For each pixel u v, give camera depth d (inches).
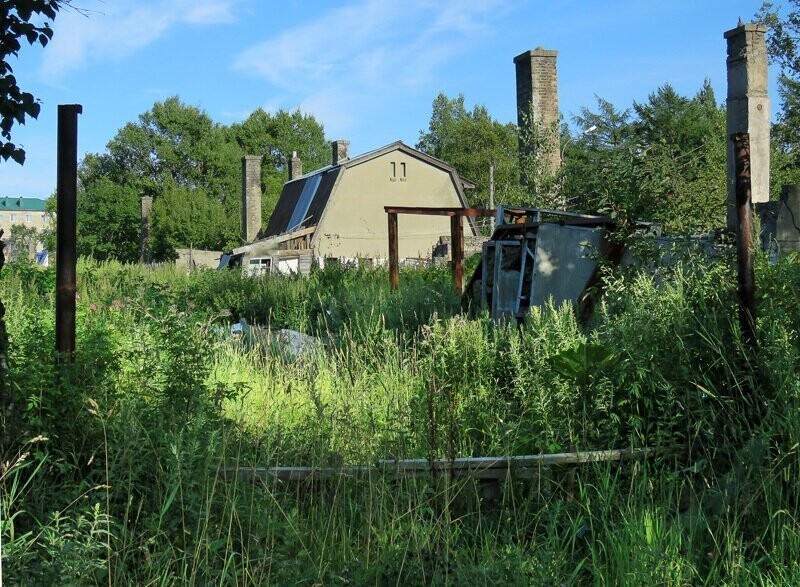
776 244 286.7
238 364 342.6
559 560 161.5
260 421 255.6
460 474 197.9
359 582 150.9
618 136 550.6
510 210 499.8
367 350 348.8
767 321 214.5
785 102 959.0
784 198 430.6
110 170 3166.8
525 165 893.2
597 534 179.9
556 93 1187.3
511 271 449.1
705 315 221.9
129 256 3041.3
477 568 152.2
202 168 3191.4
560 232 410.0
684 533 172.6
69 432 189.0
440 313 468.1
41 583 135.5
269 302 645.3
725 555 165.6
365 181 1780.3
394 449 211.2
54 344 229.5
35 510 167.5
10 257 780.0
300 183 2026.3
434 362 288.0
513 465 199.6
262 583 151.7
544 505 189.3
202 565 152.1
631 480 187.8
